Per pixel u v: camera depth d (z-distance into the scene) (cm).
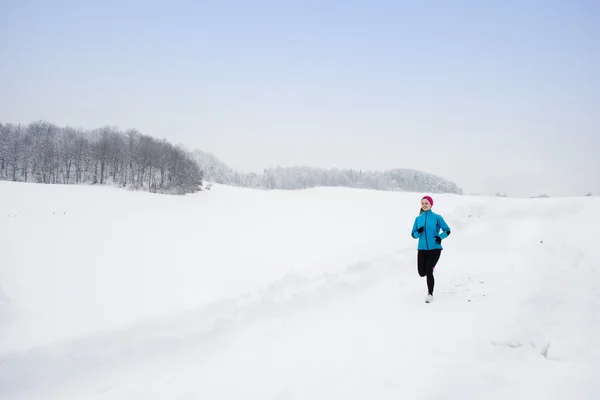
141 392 386
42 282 723
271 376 395
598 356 329
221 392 374
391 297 640
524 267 546
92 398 379
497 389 301
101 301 640
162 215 2258
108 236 1317
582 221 928
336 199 4225
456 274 719
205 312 600
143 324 536
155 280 788
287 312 619
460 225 1164
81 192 3284
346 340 467
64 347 459
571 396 280
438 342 406
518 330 384
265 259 1062
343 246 1285
